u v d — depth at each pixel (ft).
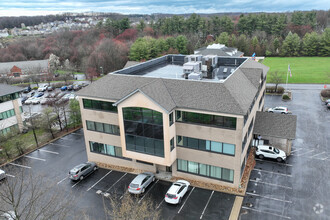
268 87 221.46
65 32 562.66
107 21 533.14
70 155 130.72
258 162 114.21
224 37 404.98
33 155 132.46
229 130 90.68
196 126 95.91
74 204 92.79
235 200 91.04
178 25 503.61
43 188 100.68
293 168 108.47
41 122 147.33
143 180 98.58
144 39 384.27
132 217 73.15
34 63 400.67
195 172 103.65
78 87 282.15
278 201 89.56
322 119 159.33
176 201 89.25
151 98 90.58
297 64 334.85
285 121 121.90
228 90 93.66
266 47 400.67
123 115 99.19
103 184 104.78
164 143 95.25
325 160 113.60
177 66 149.79
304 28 449.48
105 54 363.35
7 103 156.87
